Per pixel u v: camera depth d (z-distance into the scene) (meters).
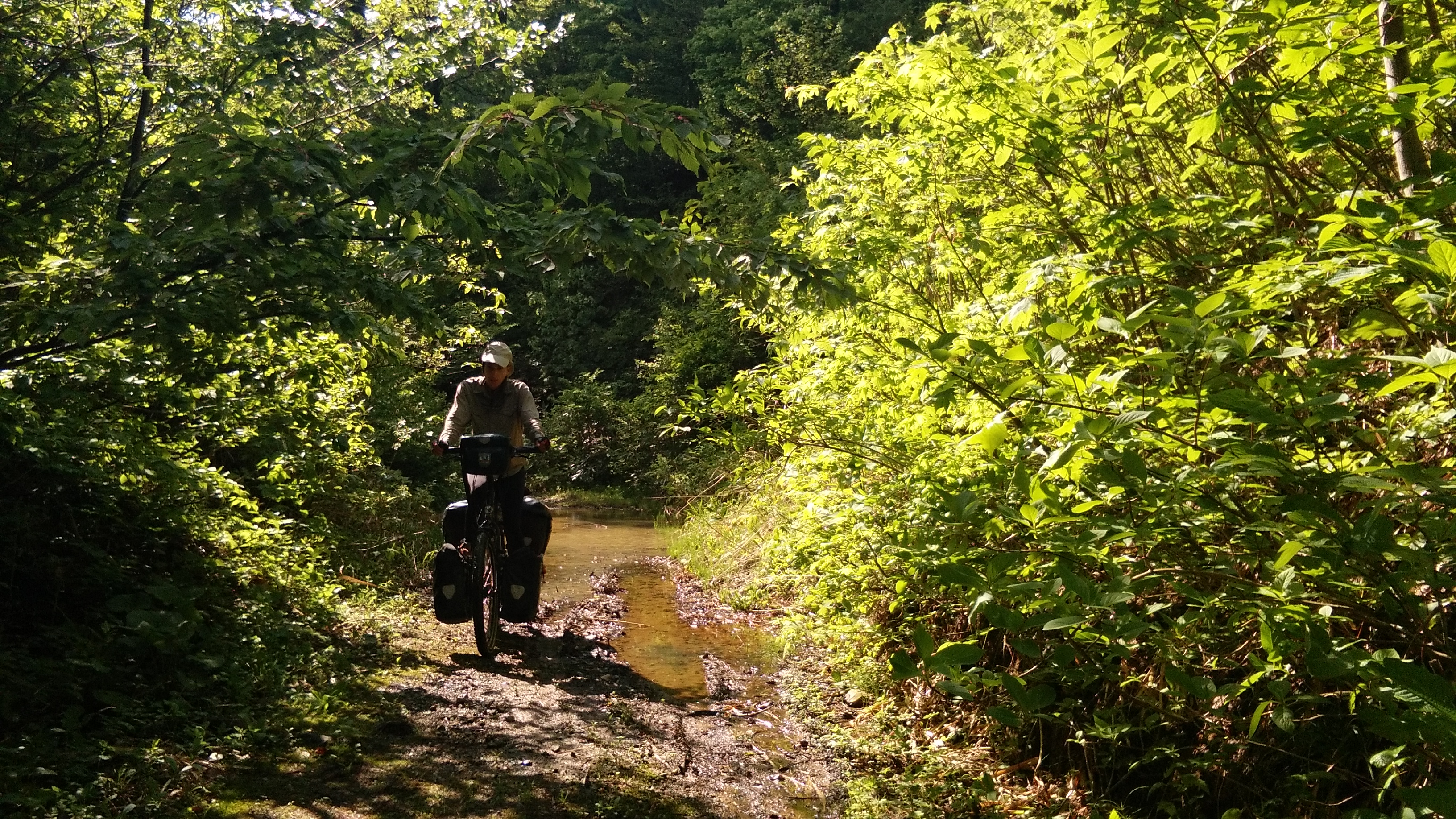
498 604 6.36
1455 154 3.11
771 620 7.95
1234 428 3.25
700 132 3.95
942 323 5.35
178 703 4.51
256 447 6.75
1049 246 5.18
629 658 6.71
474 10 7.61
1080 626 3.01
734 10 30.48
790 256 4.54
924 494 4.62
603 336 27.42
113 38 5.65
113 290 3.86
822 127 23.52
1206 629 3.69
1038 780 4.49
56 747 3.95
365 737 4.56
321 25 6.71
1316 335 3.85
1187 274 4.33
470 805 3.91
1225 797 3.84
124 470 5.61
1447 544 2.57
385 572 8.34
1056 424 3.14
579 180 3.96
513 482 6.47
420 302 4.60
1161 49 3.89
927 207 6.16
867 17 27.73
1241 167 4.25
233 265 4.02
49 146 5.18
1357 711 3.44
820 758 4.89
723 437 5.94
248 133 3.76
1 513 5.32
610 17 32.94
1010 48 6.80
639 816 3.97
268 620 5.80
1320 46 3.29
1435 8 3.61
